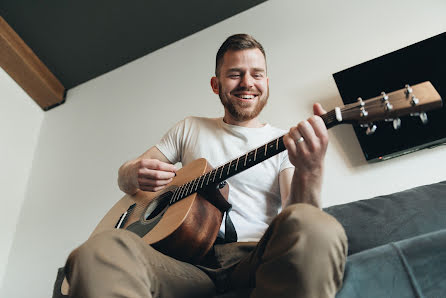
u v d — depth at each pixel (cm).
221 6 274
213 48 273
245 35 153
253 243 110
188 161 146
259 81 145
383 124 191
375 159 188
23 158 285
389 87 198
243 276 94
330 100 216
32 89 304
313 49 237
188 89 263
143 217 123
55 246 243
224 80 146
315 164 96
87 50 296
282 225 72
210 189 117
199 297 89
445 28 211
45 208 262
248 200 128
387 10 230
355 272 83
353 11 239
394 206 144
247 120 146
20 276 240
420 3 224
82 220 245
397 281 82
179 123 158
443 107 183
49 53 297
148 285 76
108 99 293
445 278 82
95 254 73
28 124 299
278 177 132
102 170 259
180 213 110
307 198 98
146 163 132
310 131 93
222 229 121
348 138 201
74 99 309
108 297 69
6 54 282
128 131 267
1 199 261
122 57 301
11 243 255
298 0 260
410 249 85
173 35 290
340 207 152
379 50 220
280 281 68
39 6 270
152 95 275
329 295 67
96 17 278
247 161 110
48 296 226
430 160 183
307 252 67
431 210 138
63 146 287
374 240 135
